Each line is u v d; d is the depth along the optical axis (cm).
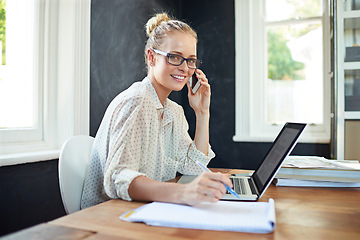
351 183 116
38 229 65
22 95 174
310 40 288
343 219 75
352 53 233
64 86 187
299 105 292
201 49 313
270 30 300
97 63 205
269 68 300
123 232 64
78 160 122
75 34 185
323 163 129
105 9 213
